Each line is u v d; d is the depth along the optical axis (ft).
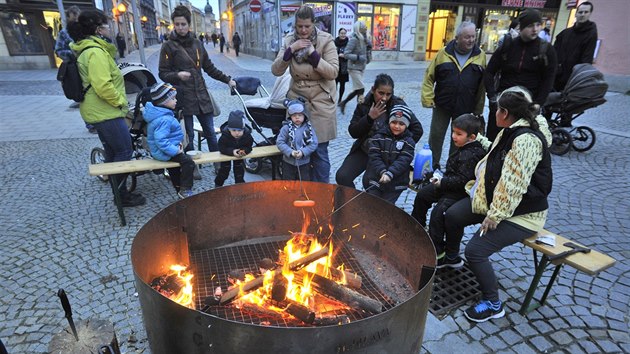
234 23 109.91
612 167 17.51
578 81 18.70
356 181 15.65
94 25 11.55
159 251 8.09
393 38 61.98
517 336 8.02
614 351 7.63
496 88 15.26
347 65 28.37
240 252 9.71
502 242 8.16
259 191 9.85
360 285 8.25
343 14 58.23
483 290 8.44
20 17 46.16
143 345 7.68
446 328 8.20
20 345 7.59
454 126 9.57
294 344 4.85
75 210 13.14
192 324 5.13
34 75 43.45
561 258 7.66
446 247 9.95
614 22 35.55
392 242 8.91
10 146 19.56
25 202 13.65
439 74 14.51
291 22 58.08
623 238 11.69
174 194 14.73
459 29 13.66
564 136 19.22
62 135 21.56
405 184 10.94
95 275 9.73
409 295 8.16
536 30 13.35
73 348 5.61
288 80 15.24
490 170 8.08
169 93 12.26
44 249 10.80
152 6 137.18
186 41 14.40
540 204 8.07
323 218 10.21
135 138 14.78
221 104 29.58
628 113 27.78
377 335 5.17
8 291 9.09
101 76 11.44
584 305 8.90
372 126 11.13
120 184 13.16
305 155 11.96
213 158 13.16
